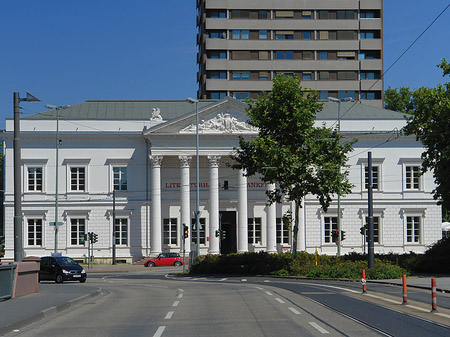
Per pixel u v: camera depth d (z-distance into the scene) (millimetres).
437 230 71250
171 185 69312
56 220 61844
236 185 69875
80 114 70875
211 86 95312
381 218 70812
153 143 67000
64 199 68125
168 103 75250
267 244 68125
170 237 68750
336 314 16906
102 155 68750
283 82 44625
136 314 18203
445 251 43031
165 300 23281
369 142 70938
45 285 36062
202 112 67500
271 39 96438
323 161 44125
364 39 97312
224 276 46750
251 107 46250
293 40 96562
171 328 14750
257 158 44250
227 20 95875
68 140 68250
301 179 44000
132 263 68125
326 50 97062
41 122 67750
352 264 40250
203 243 69125
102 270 59562
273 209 68312
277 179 44562
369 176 38281
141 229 68625
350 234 70500
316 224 70062
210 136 67312
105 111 72062
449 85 46562
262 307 19312
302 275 42125
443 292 25422
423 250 70812
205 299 23234
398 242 70812
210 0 95812
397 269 38750
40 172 68125
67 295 24703
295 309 18453
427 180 71438
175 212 68875
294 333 13367
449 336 12688
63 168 68188
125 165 68938
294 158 43469
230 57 95875
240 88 95562
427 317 16016
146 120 69188
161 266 64938
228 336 13188
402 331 13453
